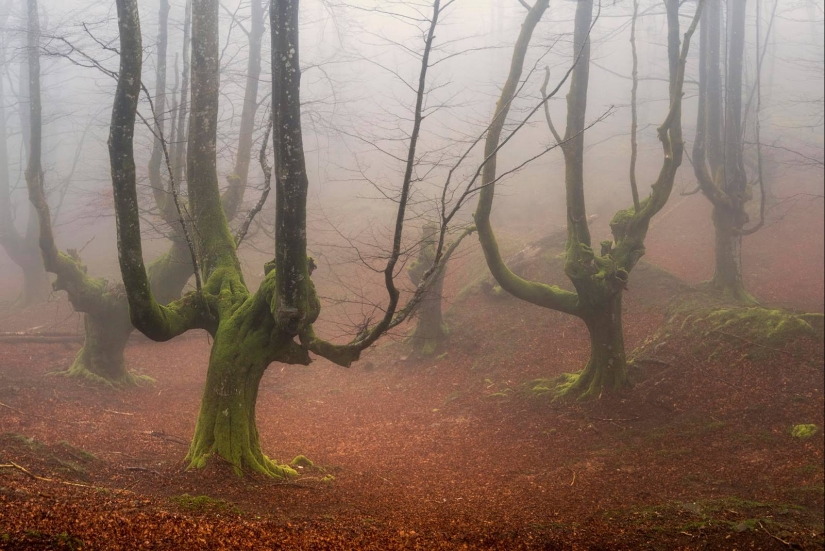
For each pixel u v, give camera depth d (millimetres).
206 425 9672
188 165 11945
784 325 14383
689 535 7629
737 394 13250
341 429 14625
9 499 5895
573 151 14672
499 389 16906
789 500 9227
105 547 5074
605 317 14680
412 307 9828
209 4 12023
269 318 9938
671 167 14023
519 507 8906
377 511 8125
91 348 16891
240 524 6336
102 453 10555
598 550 7031
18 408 13375
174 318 9828
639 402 14070
